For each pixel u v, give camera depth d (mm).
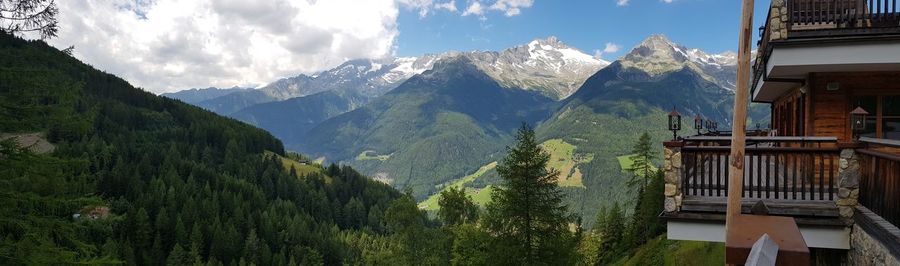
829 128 10766
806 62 9484
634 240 42250
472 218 35281
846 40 9188
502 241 19297
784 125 16938
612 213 50406
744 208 7855
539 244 19172
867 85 10508
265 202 128625
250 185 134000
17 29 10969
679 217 8008
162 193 111750
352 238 120000
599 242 52406
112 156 131000
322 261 101938
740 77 5398
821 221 7441
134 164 132375
